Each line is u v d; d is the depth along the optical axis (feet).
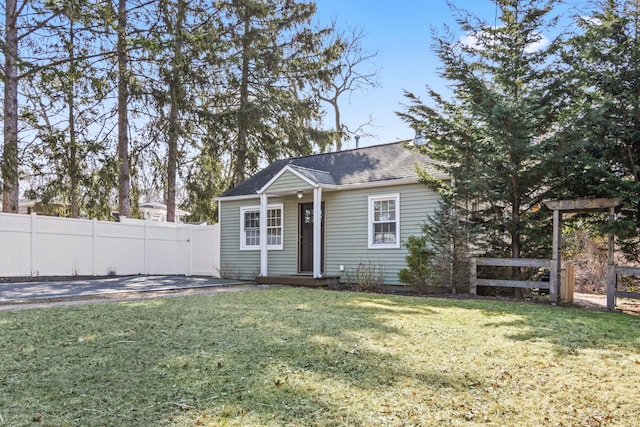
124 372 12.02
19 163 52.60
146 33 56.44
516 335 16.98
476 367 12.80
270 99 70.74
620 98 28.48
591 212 29.76
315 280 39.27
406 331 17.39
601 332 17.81
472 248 33.68
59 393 10.50
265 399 10.21
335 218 42.80
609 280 26.43
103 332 16.72
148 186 65.41
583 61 30.19
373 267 38.75
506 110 27.53
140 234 52.49
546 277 34.17
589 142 27.76
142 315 20.54
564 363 13.34
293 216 46.11
